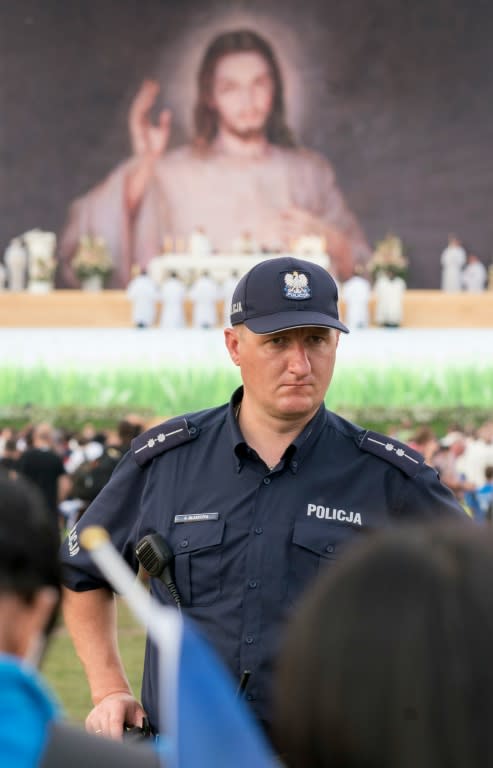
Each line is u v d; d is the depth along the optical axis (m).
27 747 1.92
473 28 54.66
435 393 41.25
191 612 4.57
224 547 4.57
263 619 4.47
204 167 54.41
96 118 54.81
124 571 1.99
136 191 54.50
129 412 41.00
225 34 54.72
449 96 54.50
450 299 47.25
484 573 1.64
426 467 4.76
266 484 4.64
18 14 55.22
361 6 54.81
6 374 41.62
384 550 1.68
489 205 54.22
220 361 41.75
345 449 4.75
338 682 1.63
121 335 42.12
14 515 2.13
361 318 46.12
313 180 54.31
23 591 2.11
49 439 25.05
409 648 1.61
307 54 54.66
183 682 1.76
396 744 1.60
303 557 4.54
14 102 54.97
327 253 53.94
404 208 54.31
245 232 53.91
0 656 2.01
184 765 1.74
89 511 4.94
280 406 4.61
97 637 4.92
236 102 54.41
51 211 54.72
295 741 1.67
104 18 55.03
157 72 54.78
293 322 4.55
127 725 4.66
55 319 46.31
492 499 21.66
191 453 4.80
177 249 54.09
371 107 54.50
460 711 1.59
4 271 53.12
